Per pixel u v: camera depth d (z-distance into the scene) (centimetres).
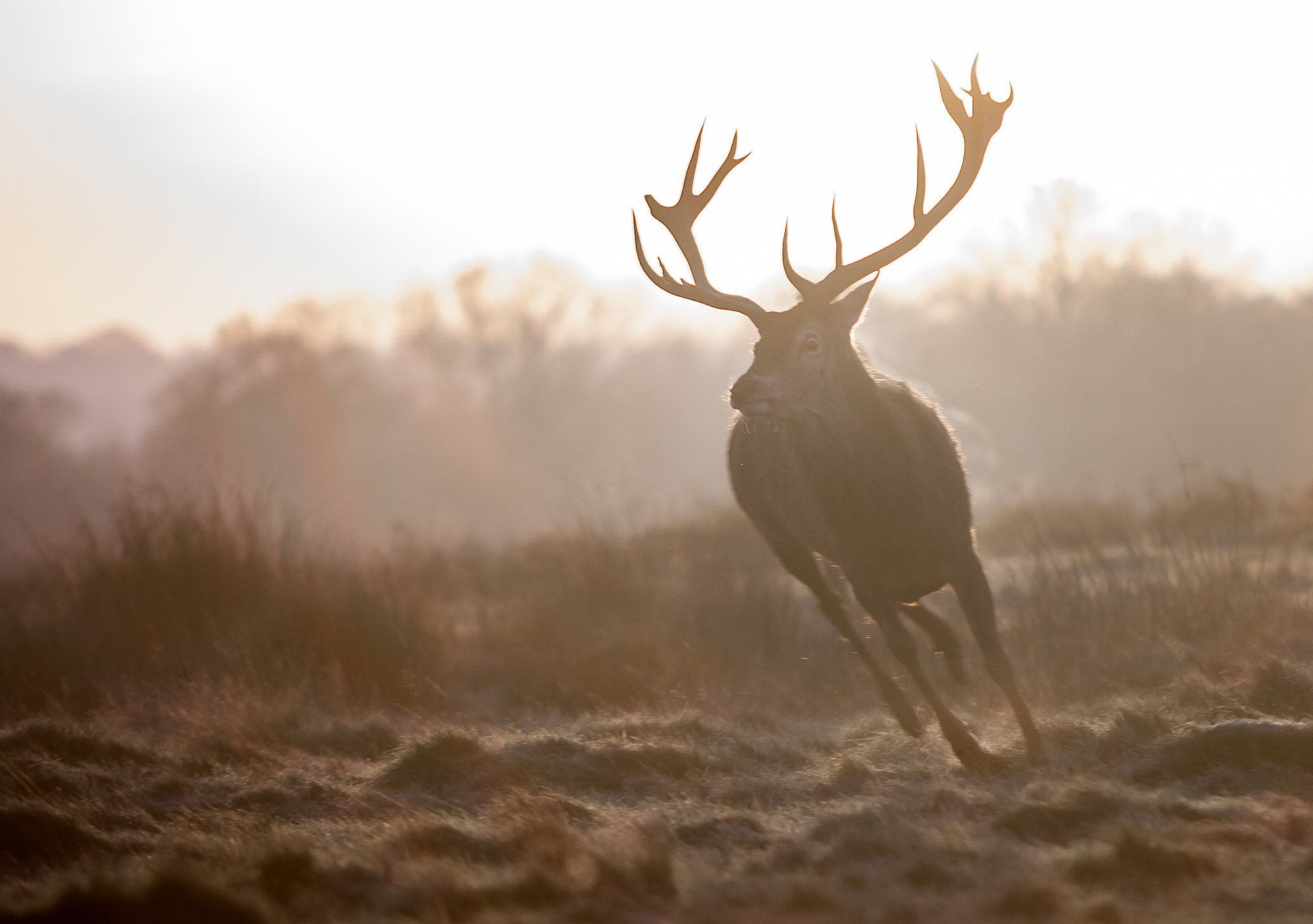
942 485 2395
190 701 3042
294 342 18988
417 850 1727
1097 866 1546
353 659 3419
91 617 3781
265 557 3988
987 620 2389
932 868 1573
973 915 1417
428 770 2247
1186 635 3139
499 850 1750
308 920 1486
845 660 3378
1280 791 1878
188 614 3678
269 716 2870
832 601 2827
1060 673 2884
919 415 2470
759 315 2436
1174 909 1423
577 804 1984
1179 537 4459
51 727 2519
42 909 1462
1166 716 2345
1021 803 1823
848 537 2406
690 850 1728
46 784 2156
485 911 1497
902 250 2452
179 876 1490
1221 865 1546
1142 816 1752
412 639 3562
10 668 3384
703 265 2625
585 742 2470
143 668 3456
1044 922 1398
